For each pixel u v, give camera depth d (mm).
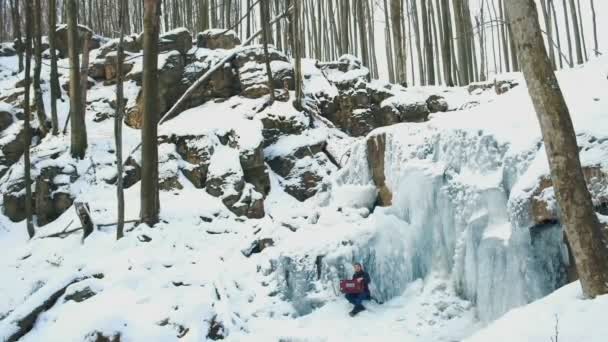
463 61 21938
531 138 8312
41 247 11570
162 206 12508
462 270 8867
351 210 11086
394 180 10758
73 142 14102
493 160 8867
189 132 14383
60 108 16344
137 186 13500
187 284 9883
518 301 7594
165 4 27719
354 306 9250
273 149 15133
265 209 13453
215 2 26922
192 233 11641
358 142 12109
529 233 7539
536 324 5078
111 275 9812
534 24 5598
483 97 17922
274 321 9445
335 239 10188
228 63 17391
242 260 11062
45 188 13062
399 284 9641
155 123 11820
